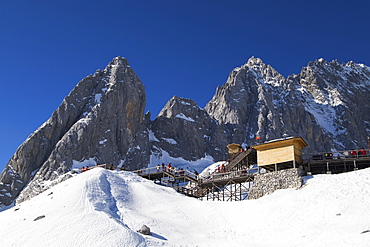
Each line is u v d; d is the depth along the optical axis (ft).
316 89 653.30
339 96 619.67
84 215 115.14
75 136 344.28
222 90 540.11
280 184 149.79
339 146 503.20
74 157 333.83
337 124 554.05
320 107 602.85
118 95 392.06
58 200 132.26
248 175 167.02
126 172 167.73
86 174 155.12
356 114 587.68
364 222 108.58
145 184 158.20
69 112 370.94
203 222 127.65
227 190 192.75
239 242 108.47
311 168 163.53
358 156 157.69
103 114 372.17
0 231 114.52
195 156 418.51
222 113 492.95
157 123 444.14
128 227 111.34
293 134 461.78
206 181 186.19
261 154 163.22
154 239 103.45
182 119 442.09
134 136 392.27
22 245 101.19
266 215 127.95
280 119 473.26
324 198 129.08
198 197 193.88
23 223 117.80
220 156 426.92
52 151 334.24
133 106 397.80
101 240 98.78
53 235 104.06
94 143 353.31
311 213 122.01
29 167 336.90
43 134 354.95
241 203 141.79
